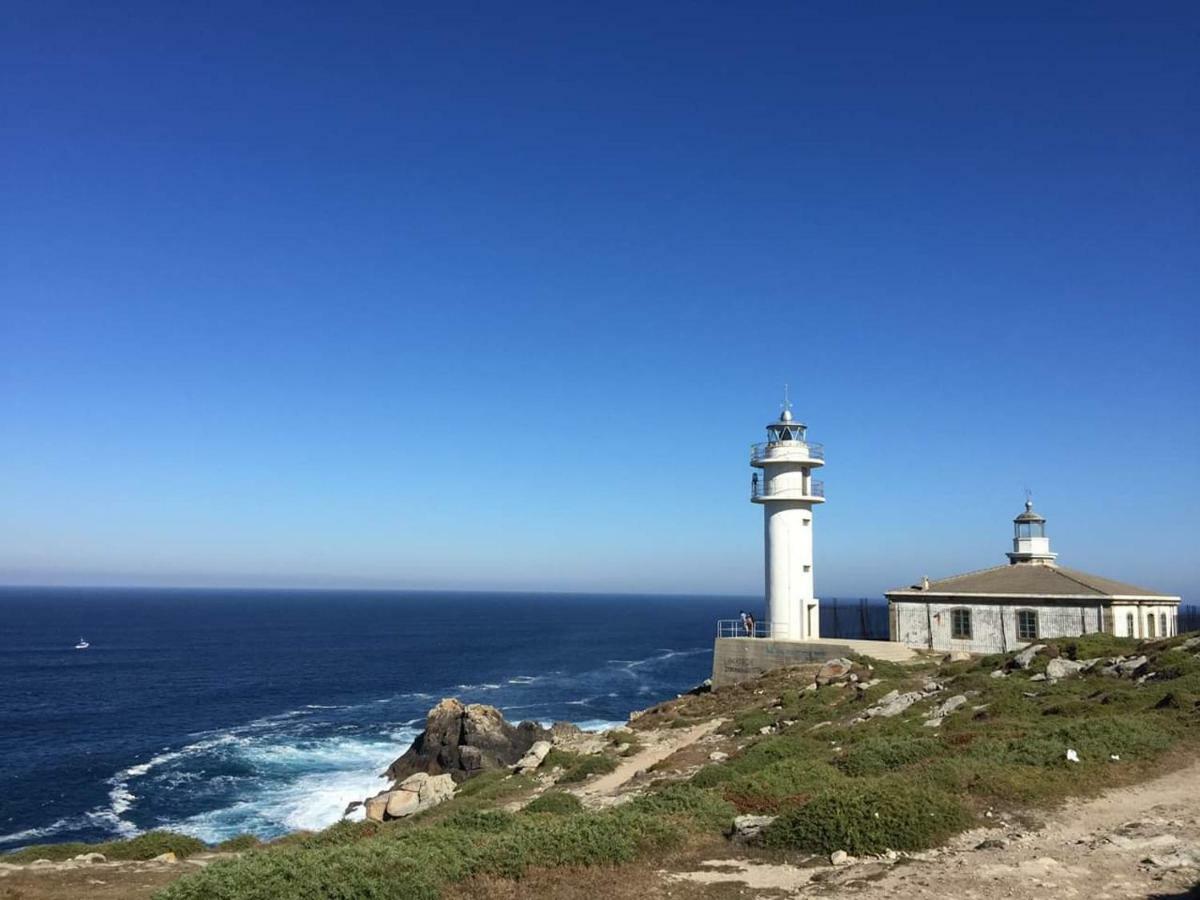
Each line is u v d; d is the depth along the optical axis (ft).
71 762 174.91
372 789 149.59
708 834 47.93
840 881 39.09
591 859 42.96
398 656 403.95
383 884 38.60
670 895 38.78
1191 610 184.44
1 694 273.75
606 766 94.38
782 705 111.86
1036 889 36.14
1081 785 53.11
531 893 39.34
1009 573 154.81
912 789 48.16
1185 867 37.81
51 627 608.19
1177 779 54.39
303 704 250.57
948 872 38.83
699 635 570.87
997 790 51.11
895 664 128.98
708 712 125.29
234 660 383.24
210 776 161.68
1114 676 94.84
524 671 335.67
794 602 159.12
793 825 45.39
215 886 38.96
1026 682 97.86
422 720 219.82
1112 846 41.47
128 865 65.36
